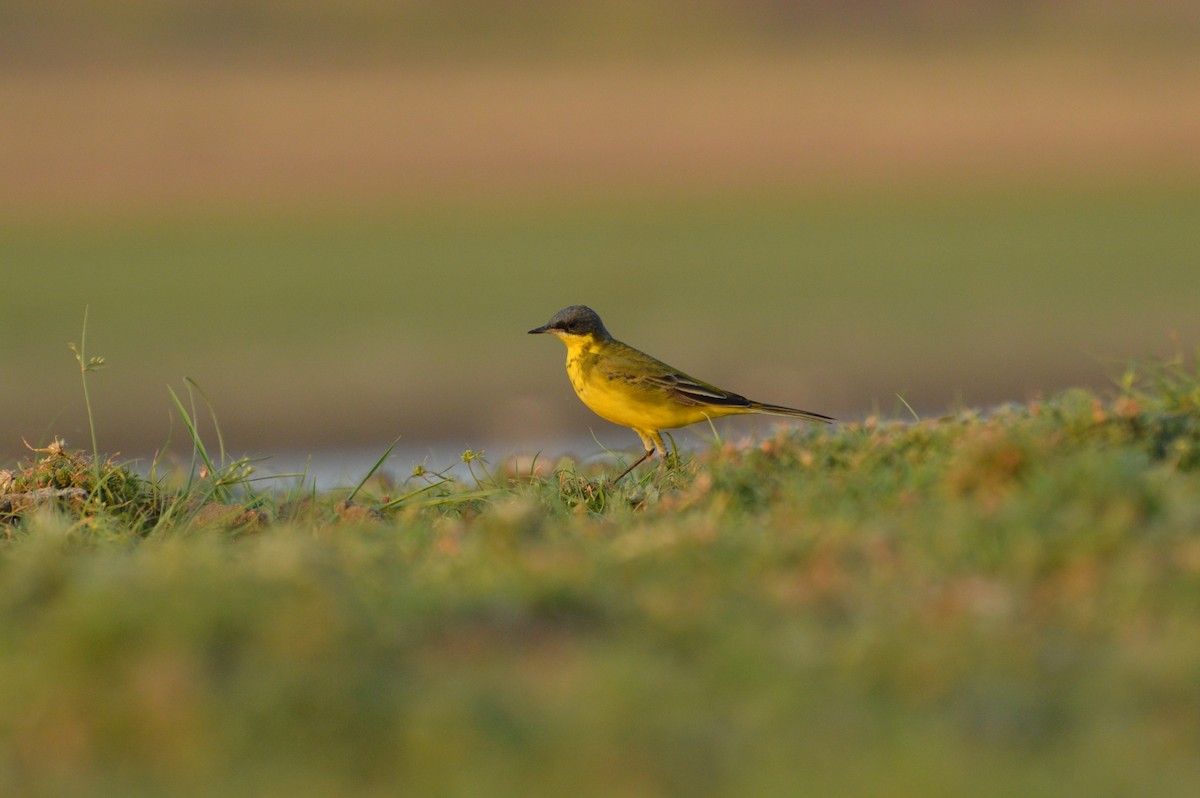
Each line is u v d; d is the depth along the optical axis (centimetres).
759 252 5047
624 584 933
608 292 4334
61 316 3925
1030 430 1187
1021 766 680
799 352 3641
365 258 4884
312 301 4141
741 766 693
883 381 3406
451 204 5956
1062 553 902
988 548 927
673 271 4666
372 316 3947
